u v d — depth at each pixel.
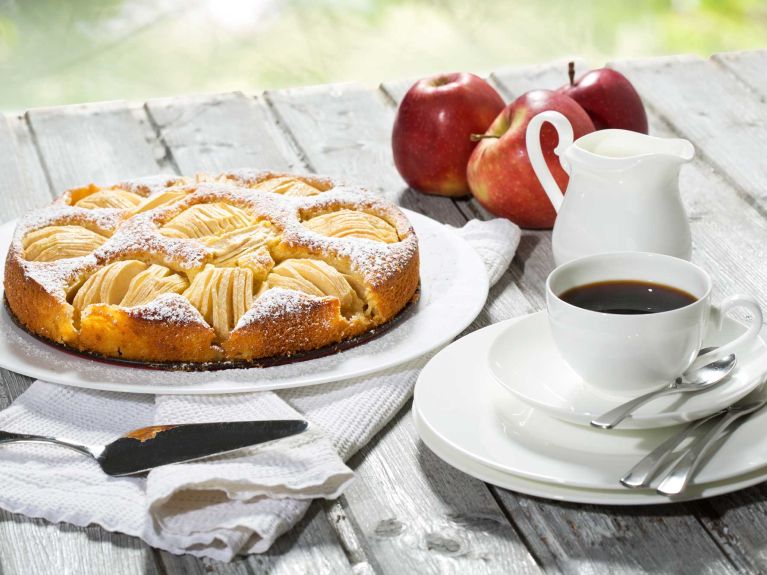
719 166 1.58
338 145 1.67
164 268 1.30
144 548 1.14
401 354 1.26
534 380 1.21
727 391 1.17
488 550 1.13
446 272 1.38
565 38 3.99
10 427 1.22
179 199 1.38
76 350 1.28
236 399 1.23
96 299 1.29
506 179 1.47
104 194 1.41
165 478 1.14
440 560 1.13
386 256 1.32
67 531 1.15
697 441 1.14
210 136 1.68
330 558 1.13
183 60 3.83
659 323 1.16
